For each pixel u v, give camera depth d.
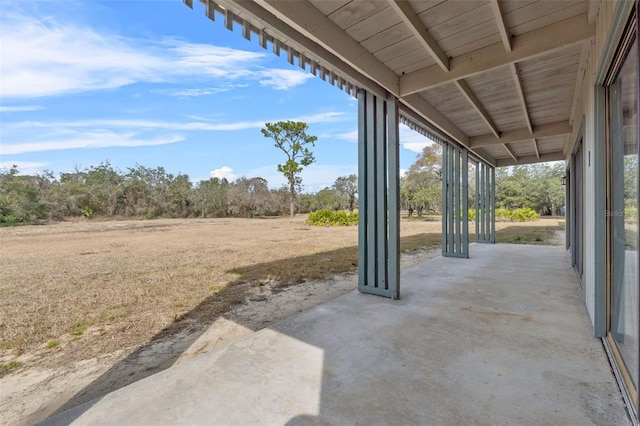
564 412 1.47
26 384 1.97
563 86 3.51
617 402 1.53
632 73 1.61
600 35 1.97
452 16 2.26
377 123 3.55
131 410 1.55
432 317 2.79
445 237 6.32
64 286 4.38
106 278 4.85
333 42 2.34
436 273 4.66
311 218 17.75
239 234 12.35
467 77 3.08
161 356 2.32
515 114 4.49
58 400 1.80
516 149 7.14
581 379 1.74
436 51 2.61
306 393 1.67
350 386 1.73
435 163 22.64
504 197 25.22
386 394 1.65
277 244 9.06
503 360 1.98
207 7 1.92
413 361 1.99
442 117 4.51
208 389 1.72
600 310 2.23
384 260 3.53
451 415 1.46
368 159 3.63
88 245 8.97
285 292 4.02
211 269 5.49
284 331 2.52
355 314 2.90
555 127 4.97
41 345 2.54
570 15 2.27
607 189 2.19
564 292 3.52
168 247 8.48
